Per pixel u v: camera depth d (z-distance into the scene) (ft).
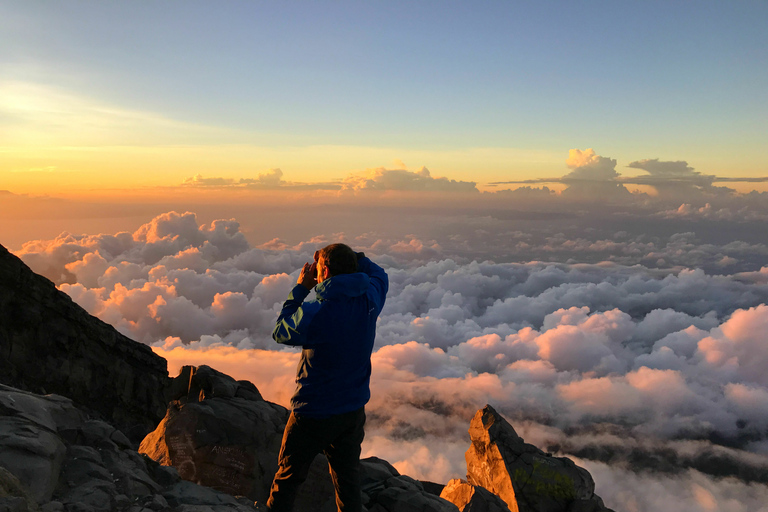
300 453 9.84
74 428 13.57
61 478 11.29
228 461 18.10
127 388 27.71
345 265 9.82
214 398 21.29
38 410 12.66
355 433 10.18
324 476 18.56
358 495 10.55
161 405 29.50
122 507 11.10
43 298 24.22
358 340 9.42
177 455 18.24
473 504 23.91
